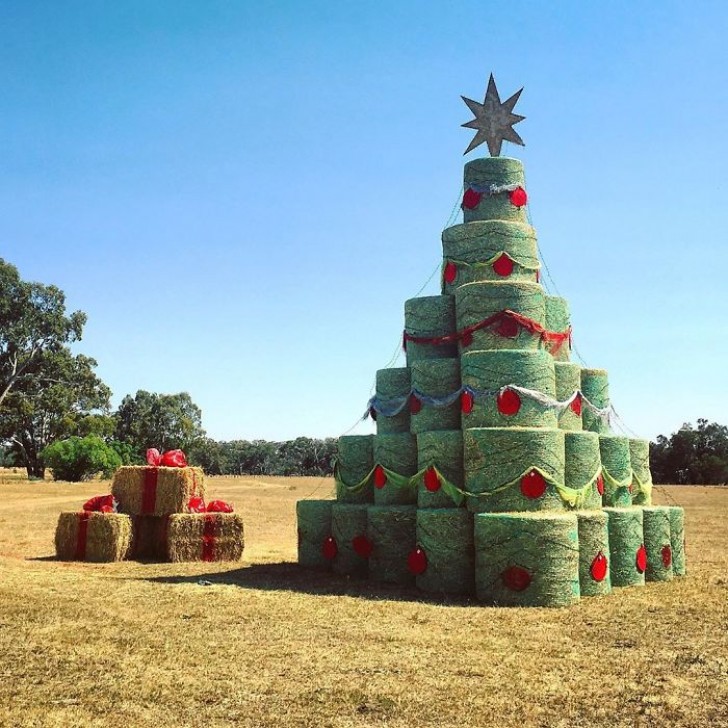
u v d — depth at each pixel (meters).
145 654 9.92
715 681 9.09
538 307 16.83
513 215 18.11
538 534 14.04
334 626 11.72
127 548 19.39
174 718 7.66
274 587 15.47
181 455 20.91
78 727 7.39
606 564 15.33
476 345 16.66
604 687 8.81
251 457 127.38
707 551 22.23
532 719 7.77
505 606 13.82
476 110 19.09
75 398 76.62
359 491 18.36
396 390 18.25
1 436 74.56
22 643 10.39
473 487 15.30
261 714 7.80
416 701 8.21
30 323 73.62
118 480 20.23
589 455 16.36
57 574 16.62
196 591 14.57
